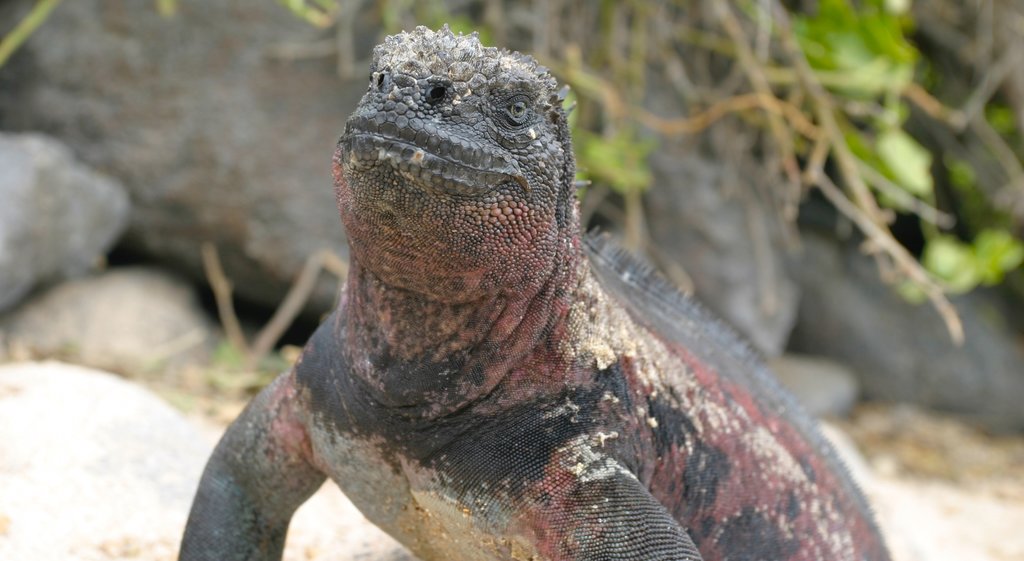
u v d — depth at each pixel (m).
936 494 17.14
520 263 6.27
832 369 21.48
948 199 23.00
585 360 6.75
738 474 7.63
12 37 14.66
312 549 9.20
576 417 6.67
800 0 19.06
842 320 21.86
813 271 21.89
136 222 17.34
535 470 6.55
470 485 6.64
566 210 6.65
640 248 18.78
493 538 6.70
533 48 17.58
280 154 17.06
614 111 15.91
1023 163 21.62
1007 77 19.77
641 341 7.32
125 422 9.88
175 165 17.03
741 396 8.00
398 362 6.52
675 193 19.02
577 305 6.77
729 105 16.12
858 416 21.17
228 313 16.70
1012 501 17.41
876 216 15.08
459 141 5.77
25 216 15.45
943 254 17.95
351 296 6.68
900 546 12.64
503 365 6.54
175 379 15.30
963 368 21.88
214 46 17.03
